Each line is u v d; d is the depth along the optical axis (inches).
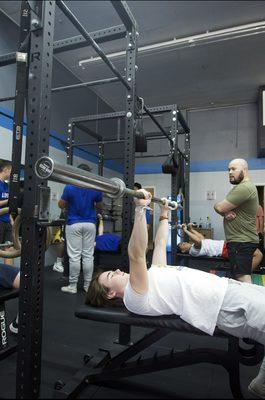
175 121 122.7
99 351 68.1
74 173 38.5
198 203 218.5
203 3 78.7
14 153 50.8
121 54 105.0
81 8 69.8
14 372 63.9
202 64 119.4
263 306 50.9
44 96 42.2
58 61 127.2
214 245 142.0
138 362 56.6
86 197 124.7
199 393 52.0
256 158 203.8
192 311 51.2
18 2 120.0
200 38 101.4
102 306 58.5
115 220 194.7
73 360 69.9
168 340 83.7
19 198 50.7
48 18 42.5
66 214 128.5
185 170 155.4
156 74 126.2
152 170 232.5
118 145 253.3
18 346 41.8
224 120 212.8
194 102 178.4
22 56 47.4
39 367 42.8
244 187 93.4
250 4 80.7
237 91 148.3
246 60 113.7
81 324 93.0
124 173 74.6
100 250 167.3
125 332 77.1
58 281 146.1
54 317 99.0
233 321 51.4
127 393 39.0
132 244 51.1
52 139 175.3
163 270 57.0
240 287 54.0
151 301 52.2
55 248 181.5
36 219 41.0
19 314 41.8
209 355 53.4
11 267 69.9
